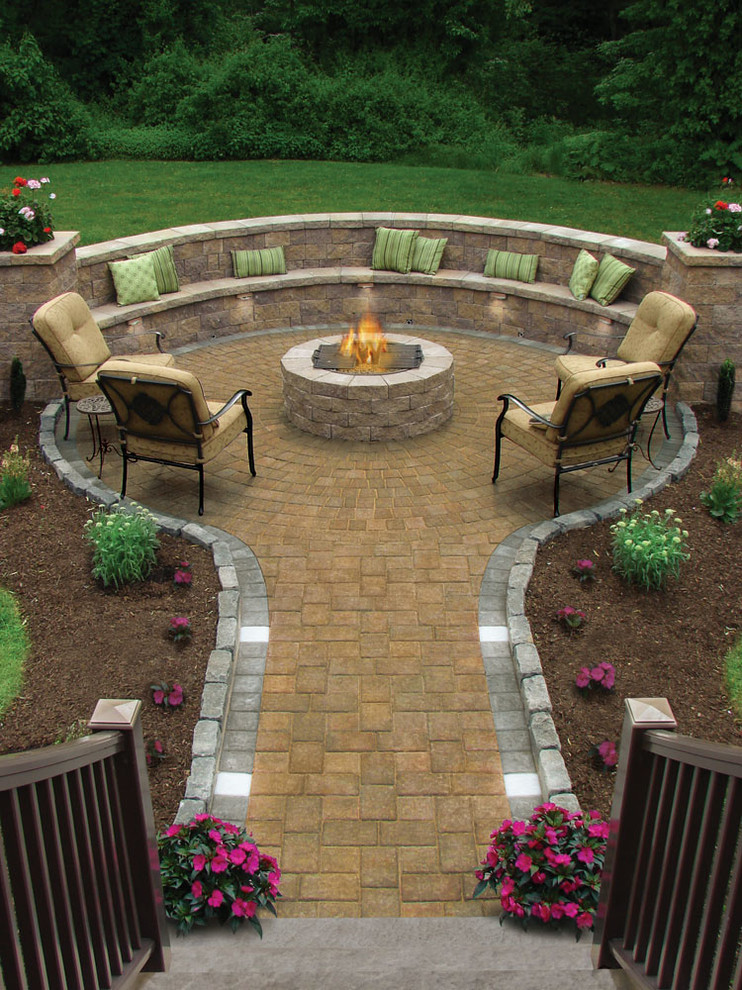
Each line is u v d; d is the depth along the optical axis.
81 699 4.89
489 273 11.53
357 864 4.02
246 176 15.82
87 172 16.47
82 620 5.54
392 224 11.82
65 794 2.24
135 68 23.48
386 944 3.40
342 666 5.28
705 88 15.57
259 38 24.61
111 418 8.58
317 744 4.71
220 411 6.73
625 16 16.97
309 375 8.17
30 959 2.16
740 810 2.26
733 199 13.40
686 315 7.59
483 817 4.27
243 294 11.22
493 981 2.85
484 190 14.72
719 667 5.22
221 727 4.70
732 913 2.30
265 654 5.38
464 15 23.28
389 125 18.86
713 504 6.85
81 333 7.91
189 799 4.17
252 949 3.21
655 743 2.48
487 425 8.59
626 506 6.86
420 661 5.32
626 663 5.22
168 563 6.14
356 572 6.16
